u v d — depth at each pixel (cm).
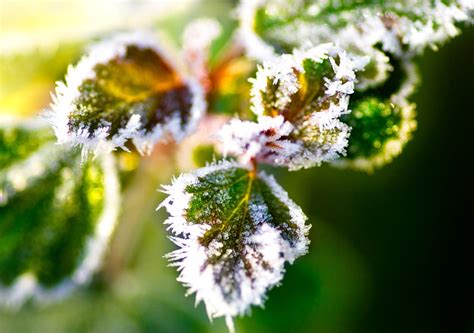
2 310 24
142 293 25
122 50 17
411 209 29
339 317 27
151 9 24
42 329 24
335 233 29
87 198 20
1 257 20
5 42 22
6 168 20
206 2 27
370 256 29
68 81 16
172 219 16
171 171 21
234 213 16
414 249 29
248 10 18
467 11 17
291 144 16
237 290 16
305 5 18
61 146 20
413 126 18
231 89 20
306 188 29
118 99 17
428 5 17
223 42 26
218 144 20
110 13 24
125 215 22
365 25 18
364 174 29
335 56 16
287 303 25
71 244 20
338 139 16
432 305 29
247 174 16
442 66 30
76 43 23
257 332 25
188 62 20
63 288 20
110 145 16
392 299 29
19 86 23
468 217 29
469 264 29
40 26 23
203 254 16
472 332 28
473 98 30
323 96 16
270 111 16
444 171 30
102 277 23
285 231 16
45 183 20
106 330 24
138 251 25
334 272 28
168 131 17
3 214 20
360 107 18
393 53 18
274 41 18
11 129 20
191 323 24
